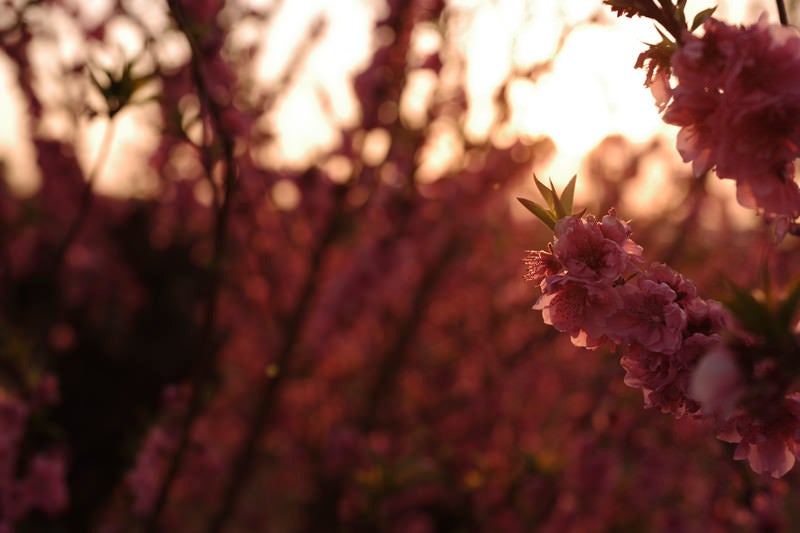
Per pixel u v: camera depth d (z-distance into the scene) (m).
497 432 4.29
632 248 0.99
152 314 4.07
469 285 4.98
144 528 2.16
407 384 4.63
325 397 4.39
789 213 0.91
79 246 4.30
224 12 2.83
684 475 3.52
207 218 4.47
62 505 2.25
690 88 0.86
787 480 2.50
